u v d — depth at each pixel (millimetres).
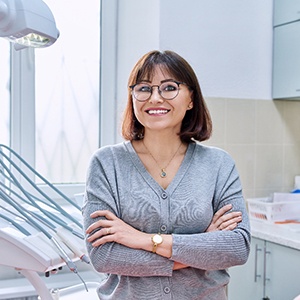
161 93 1488
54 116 2729
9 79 2590
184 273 1453
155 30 2580
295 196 2725
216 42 2729
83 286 1995
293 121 2986
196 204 1478
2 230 1399
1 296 2229
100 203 1486
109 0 2789
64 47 2727
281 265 2387
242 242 1483
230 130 2795
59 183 2758
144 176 1504
